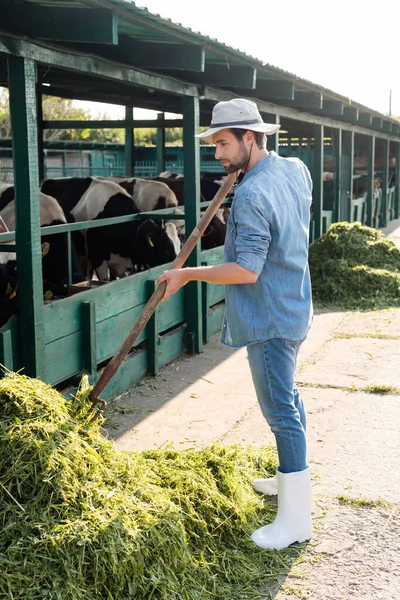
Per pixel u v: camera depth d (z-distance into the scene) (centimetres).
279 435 313
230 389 536
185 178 634
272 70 648
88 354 473
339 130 1243
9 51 381
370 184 1547
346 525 334
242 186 295
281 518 317
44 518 257
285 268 299
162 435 443
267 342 302
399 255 974
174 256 807
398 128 1680
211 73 619
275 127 296
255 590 283
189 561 281
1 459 271
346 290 889
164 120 1005
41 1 373
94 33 385
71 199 826
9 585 238
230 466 347
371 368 593
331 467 397
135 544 264
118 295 514
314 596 279
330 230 983
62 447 279
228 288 308
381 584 288
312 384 550
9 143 930
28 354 416
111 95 902
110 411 482
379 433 447
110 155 1934
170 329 652
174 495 307
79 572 247
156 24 431
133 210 806
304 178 313
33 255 409
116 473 295
